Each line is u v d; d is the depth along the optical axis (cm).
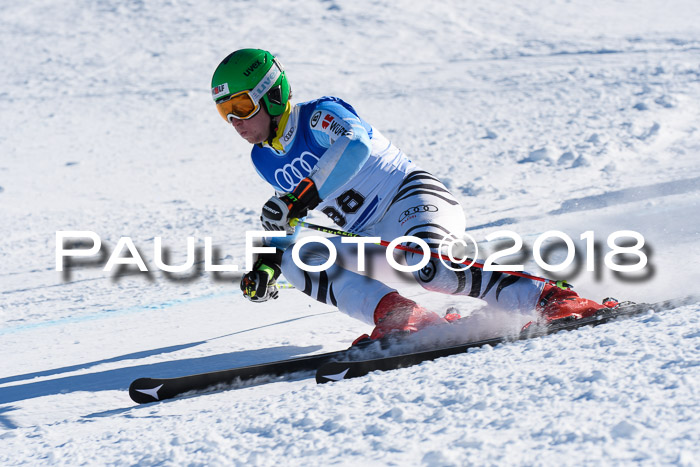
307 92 5125
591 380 443
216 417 537
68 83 5800
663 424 362
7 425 668
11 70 6291
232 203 2664
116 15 7762
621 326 582
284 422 475
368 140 786
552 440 366
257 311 1138
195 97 5181
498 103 4172
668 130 3014
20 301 1464
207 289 1389
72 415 681
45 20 7756
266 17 7488
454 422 415
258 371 691
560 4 7750
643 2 7731
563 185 2247
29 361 962
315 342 891
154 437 511
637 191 1878
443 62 5859
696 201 1598
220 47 6694
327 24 7219
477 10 7600
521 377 479
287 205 746
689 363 441
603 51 5638
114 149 4016
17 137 4375
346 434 429
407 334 698
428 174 848
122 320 1190
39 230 2442
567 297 725
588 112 3616
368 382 554
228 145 3959
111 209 2734
